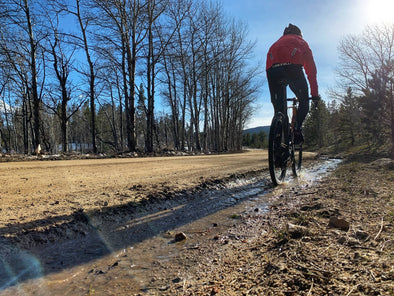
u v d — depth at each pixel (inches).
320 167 340.5
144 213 126.4
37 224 96.6
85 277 66.9
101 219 111.0
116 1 655.1
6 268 71.2
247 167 295.0
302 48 164.9
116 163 338.0
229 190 183.2
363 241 69.4
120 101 1240.8
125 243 90.9
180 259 77.0
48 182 181.9
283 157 185.2
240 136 2237.9
